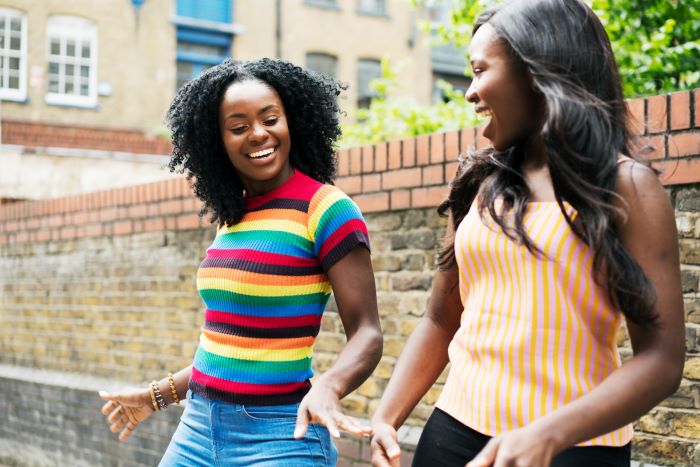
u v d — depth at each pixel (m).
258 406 2.28
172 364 5.59
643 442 3.04
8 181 14.16
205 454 2.34
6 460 6.98
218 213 2.42
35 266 7.07
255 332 2.29
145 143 18.67
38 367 7.01
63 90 18.12
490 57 1.72
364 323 2.26
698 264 2.94
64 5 18.02
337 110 2.66
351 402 4.28
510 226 1.69
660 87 4.72
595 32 1.71
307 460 2.29
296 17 21.05
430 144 3.93
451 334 1.98
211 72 2.44
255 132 2.33
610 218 1.58
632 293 1.53
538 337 1.64
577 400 1.50
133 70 18.70
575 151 1.60
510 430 1.61
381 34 22.36
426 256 3.96
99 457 5.84
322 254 2.29
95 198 6.36
